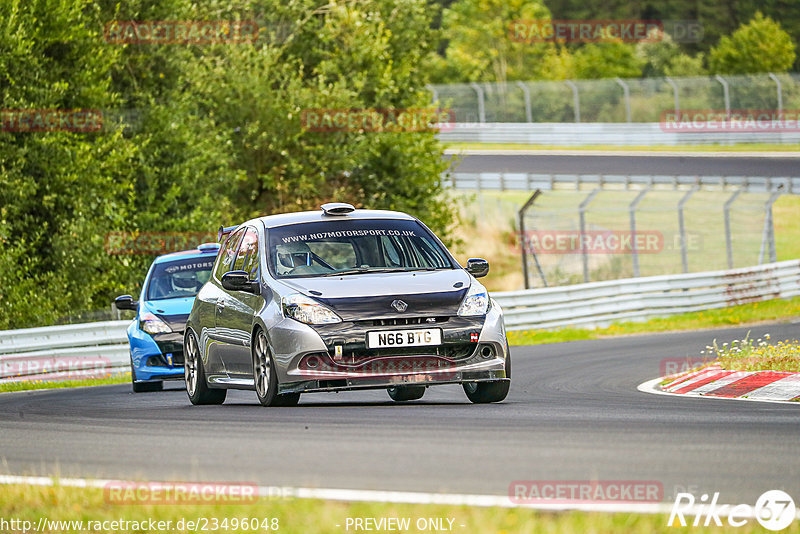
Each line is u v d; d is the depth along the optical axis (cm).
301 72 11775
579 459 2064
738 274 10138
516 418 2772
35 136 8681
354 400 3769
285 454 2234
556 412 2950
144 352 5022
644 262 14212
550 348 6988
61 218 8856
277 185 11500
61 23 8806
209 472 2058
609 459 2059
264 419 2909
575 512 1570
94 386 5700
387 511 1588
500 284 14938
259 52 11581
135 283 9400
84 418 3288
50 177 8750
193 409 3475
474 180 17300
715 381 3991
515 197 17112
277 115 11312
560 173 17662
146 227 9506
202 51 11031
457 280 3303
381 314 3122
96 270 9112
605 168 17900
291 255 3438
